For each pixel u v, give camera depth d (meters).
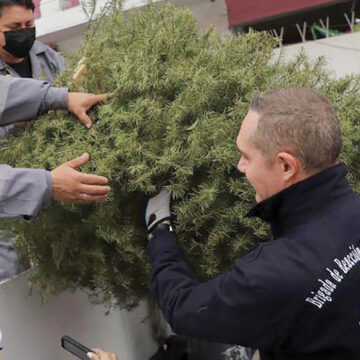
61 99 1.01
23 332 1.15
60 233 1.04
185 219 0.95
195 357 1.49
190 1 2.33
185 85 0.96
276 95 0.81
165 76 0.96
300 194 0.80
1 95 1.04
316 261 0.76
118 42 1.07
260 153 0.81
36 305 1.18
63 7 2.43
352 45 2.17
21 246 1.14
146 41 1.01
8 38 1.55
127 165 0.94
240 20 2.30
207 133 0.92
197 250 1.02
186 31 1.08
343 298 0.76
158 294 0.91
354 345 0.77
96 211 0.99
